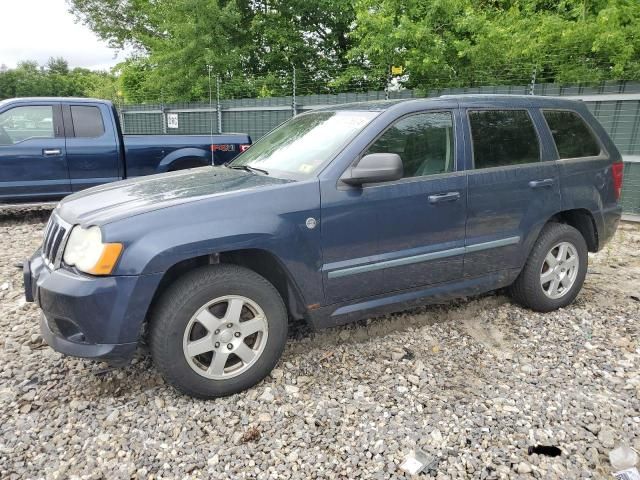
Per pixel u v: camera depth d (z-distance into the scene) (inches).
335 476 97.6
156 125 574.6
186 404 119.6
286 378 130.8
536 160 161.8
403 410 117.9
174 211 112.7
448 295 151.7
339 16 594.6
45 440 107.3
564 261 172.7
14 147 285.1
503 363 140.2
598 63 332.2
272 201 120.6
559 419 114.7
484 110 154.6
